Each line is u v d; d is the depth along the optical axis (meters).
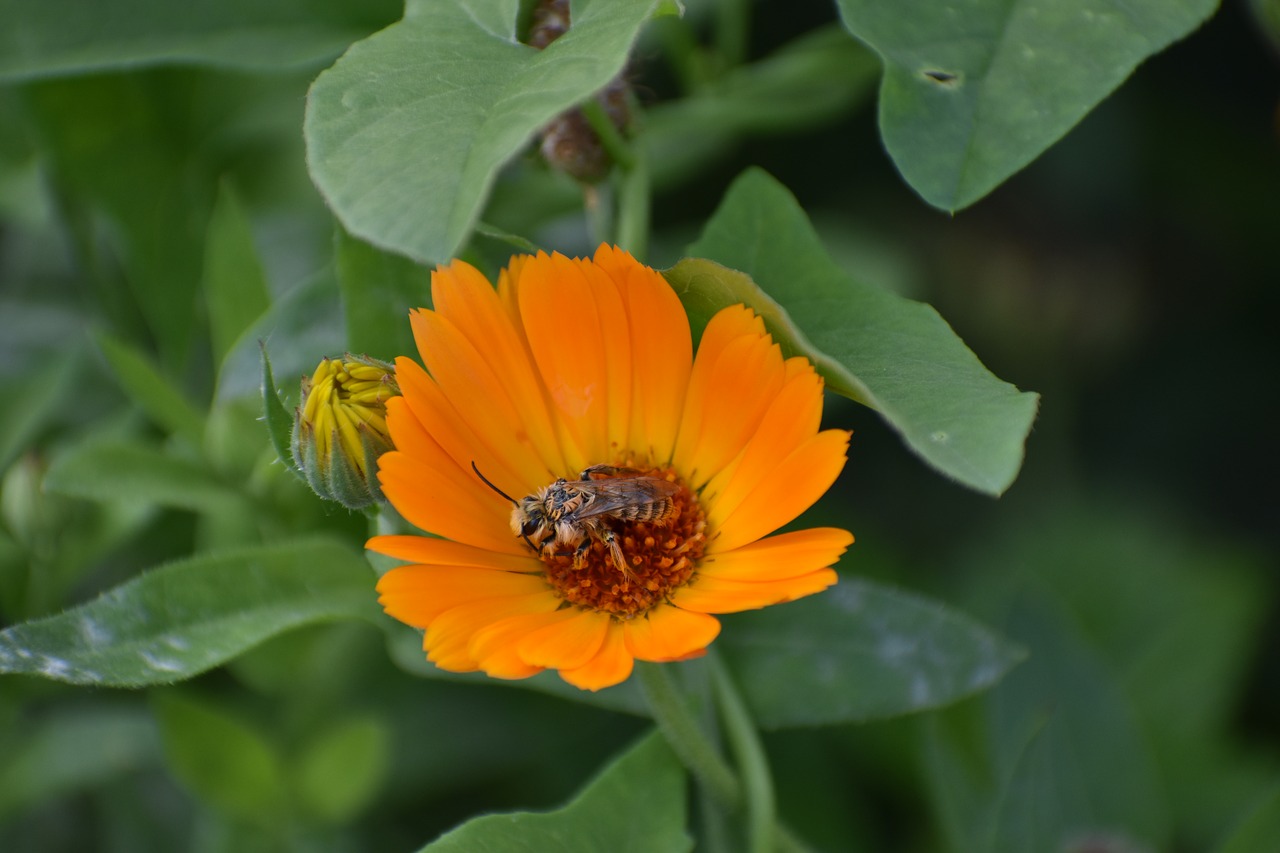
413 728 0.41
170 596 0.34
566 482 0.34
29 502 0.39
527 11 0.35
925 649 0.35
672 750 0.34
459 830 0.33
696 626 0.33
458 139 0.31
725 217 0.35
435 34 0.33
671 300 0.34
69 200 0.40
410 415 0.33
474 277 0.34
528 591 0.34
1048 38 0.33
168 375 0.40
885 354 0.33
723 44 0.41
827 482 0.33
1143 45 0.33
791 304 0.34
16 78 0.37
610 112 0.36
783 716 0.35
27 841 0.41
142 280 0.40
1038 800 0.38
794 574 0.33
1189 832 0.41
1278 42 0.38
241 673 0.39
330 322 0.36
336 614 0.35
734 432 0.34
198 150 0.41
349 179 0.31
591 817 0.34
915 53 0.33
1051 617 0.39
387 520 0.34
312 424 0.34
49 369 0.41
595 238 0.37
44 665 0.33
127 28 0.37
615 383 0.34
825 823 0.41
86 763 0.39
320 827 0.39
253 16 0.37
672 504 0.34
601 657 0.33
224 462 0.37
